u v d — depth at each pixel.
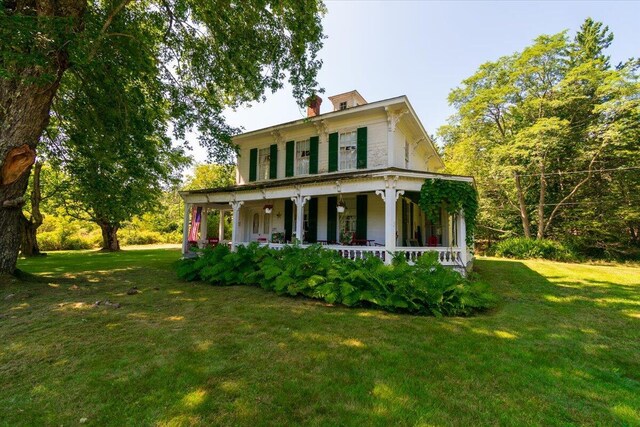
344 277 6.38
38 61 5.94
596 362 3.77
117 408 2.61
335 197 12.77
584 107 20.06
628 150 18.91
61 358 3.56
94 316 5.18
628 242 20.36
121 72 9.48
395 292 5.89
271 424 2.40
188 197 14.54
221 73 10.92
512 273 11.51
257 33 9.50
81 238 27.59
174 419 2.46
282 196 11.35
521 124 21.70
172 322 4.93
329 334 4.44
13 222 7.64
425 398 2.82
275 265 7.68
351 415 2.54
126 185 12.92
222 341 4.12
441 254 9.57
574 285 9.38
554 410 2.69
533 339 4.49
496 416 2.57
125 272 10.69
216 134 11.34
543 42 20.05
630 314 6.15
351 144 12.54
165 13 10.02
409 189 9.51
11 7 6.87
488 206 24.48
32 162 7.49
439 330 4.74
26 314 5.26
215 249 9.07
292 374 3.23
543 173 21.02
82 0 7.54
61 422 2.42
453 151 26.22
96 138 10.67
